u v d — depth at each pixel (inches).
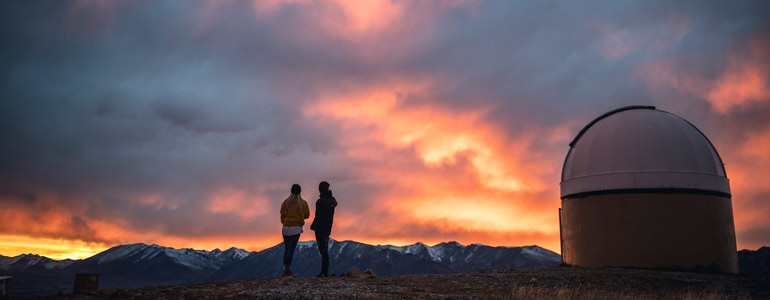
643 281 604.7
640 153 942.4
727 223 937.5
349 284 424.8
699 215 903.7
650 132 964.0
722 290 574.9
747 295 548.7
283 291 361.7
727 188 963.3
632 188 925.2
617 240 920.3
